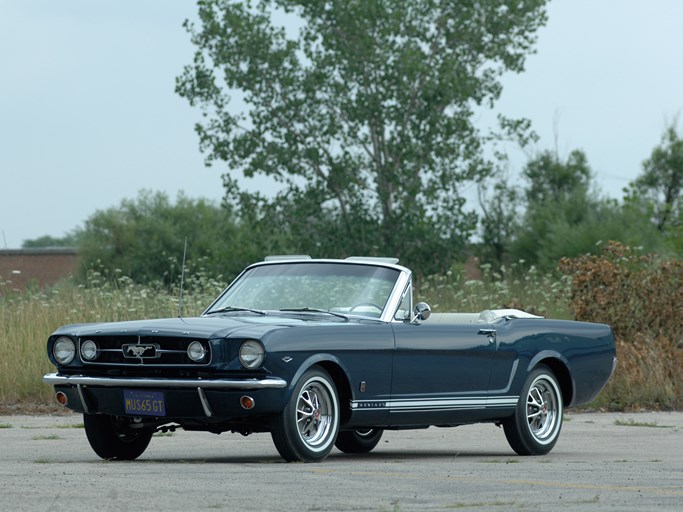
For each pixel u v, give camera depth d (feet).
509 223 425.28
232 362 81.15
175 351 82.23
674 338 181.27
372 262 96.02
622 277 182.70
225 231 577.02
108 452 89.30
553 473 75.87
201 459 89.61
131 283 191.93
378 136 347.36
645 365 166.20
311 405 84.17
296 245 349.20
